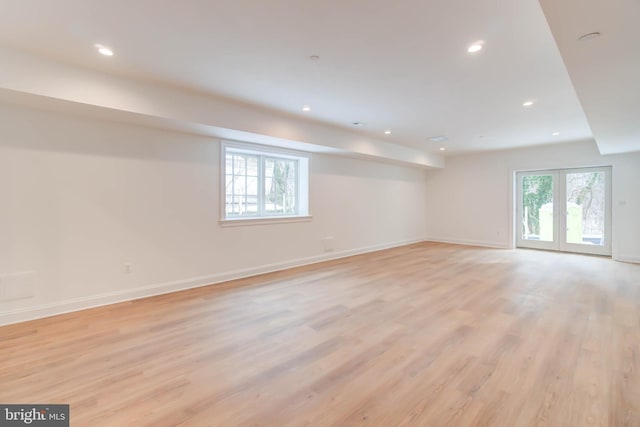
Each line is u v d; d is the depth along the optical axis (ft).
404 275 15.89
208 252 14.43
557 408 5.76
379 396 6.19
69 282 10.87
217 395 6.23
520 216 24.54
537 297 12.24
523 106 13.20
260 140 15.17
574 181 22.02
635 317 10.08
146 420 5.50
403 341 8.56
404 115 14.65
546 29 7.40
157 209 12.89
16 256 9.93
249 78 10.40
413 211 27.48
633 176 18.95
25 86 8.71
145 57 8.95
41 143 10.34
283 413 5.71
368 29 7.46
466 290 13.23
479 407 5.82
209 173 14.43
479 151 24.80
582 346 8.15
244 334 9.03
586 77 8.18
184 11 6.74
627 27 5.84
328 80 10.57
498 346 8.21
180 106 11.58
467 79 10.44
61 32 7.61
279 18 7.02
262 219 16.43
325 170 19.80
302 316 10.41
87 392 6.30
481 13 6.79
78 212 11.05
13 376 6.84
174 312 10.78
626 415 5.55
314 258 19.16
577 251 21.98
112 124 11.75
